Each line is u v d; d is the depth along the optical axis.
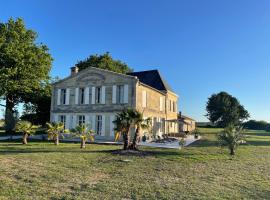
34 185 9.18
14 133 37.50
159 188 9.21
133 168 12.77
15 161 13.74
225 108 76.25
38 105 43.34
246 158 17.02
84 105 32.41
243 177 11.31
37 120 43.91
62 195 8.13
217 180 10.65
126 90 30.00
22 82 38.81
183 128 52.28
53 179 10.11
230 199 8.15
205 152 19.45
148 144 25.61
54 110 34.31
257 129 81.62
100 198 7.97
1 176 10.29
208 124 82.19
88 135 22.75
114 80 30.80
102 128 30.83
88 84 32.47
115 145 25.05
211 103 79.31
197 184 9.91
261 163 15.16
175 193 8.66
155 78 41.62
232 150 18.64
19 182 9.52
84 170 11.96
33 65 40.00
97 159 15.16
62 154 16.83
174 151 19.69
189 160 15.52
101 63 54.69
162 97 38.69
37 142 26.61
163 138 32.22
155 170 12.41
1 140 28.69
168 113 40.91
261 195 8.64
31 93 42.16
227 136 18.67
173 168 13.00
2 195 7.96
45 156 15.74
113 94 30.69
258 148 23.88
